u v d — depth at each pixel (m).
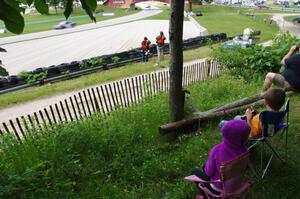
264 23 54.03
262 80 10.28
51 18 74.94
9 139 5.47
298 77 6.55
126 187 4.58
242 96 8.67
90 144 5.60
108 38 36.34
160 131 5.99
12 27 1.47
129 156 5.33
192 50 24.75
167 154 5.55
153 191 4.45
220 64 12.42
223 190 3.27
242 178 3.37
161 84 10.54
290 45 10.52
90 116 6.91
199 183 3.61
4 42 36.22
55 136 5.51
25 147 5.30
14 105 11.47
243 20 58.62
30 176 4.35
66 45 32.25
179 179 4.66
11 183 4.16
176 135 6.25
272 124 4.39
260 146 5.31
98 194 4.34
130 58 21.00
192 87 10.26
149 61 20.70
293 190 4.23
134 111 7.20
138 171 4.91
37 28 52.19
